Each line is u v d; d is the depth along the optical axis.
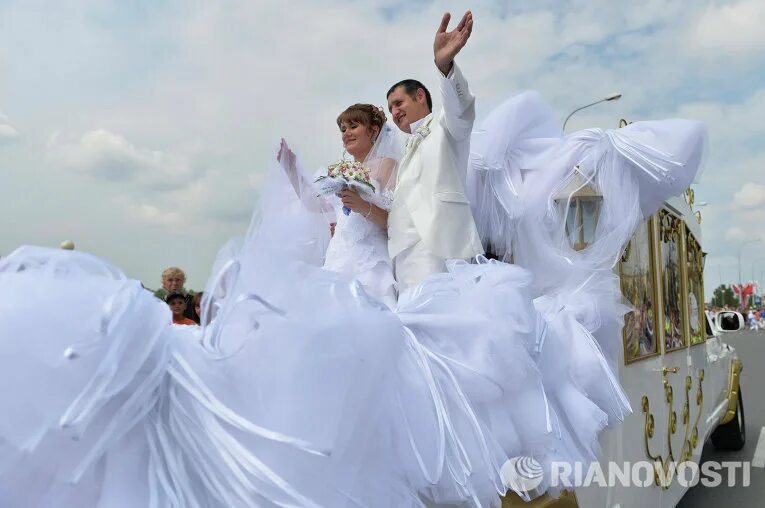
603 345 2.50
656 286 3.49
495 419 1.67
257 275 1.29
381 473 1.32
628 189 2.62
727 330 6.00
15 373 1.05
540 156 2.71
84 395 1.05
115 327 1.10
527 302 1.84
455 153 2.42
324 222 2.61
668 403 3.60
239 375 1.21
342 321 1.27
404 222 2.40
